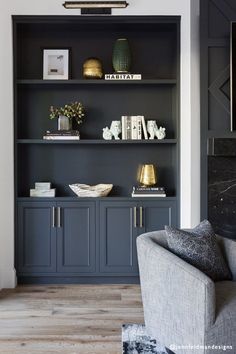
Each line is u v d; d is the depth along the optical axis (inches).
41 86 150.6
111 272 143.7
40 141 142.7
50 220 143.2
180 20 140.3
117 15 139.9
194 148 139.3
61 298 128.7
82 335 99.8
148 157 155.3
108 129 148.1
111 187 147.9
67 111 146.8
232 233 136.2
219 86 134.6
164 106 154.4
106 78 143.2
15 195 142.4
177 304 80.2
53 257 143.5
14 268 142.3
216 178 136.3
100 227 143.3
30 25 145.2
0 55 138.5
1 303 123.8
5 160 140.3
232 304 77.7
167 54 153.5
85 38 153.2
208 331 73.3
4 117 139.8
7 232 140.8
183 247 89.1
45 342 95.9
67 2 137.5
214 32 134.6
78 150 155.0
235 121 132.3
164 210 143.5
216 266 90.1
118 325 106.0
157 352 89.4
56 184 154.9
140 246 94.7
